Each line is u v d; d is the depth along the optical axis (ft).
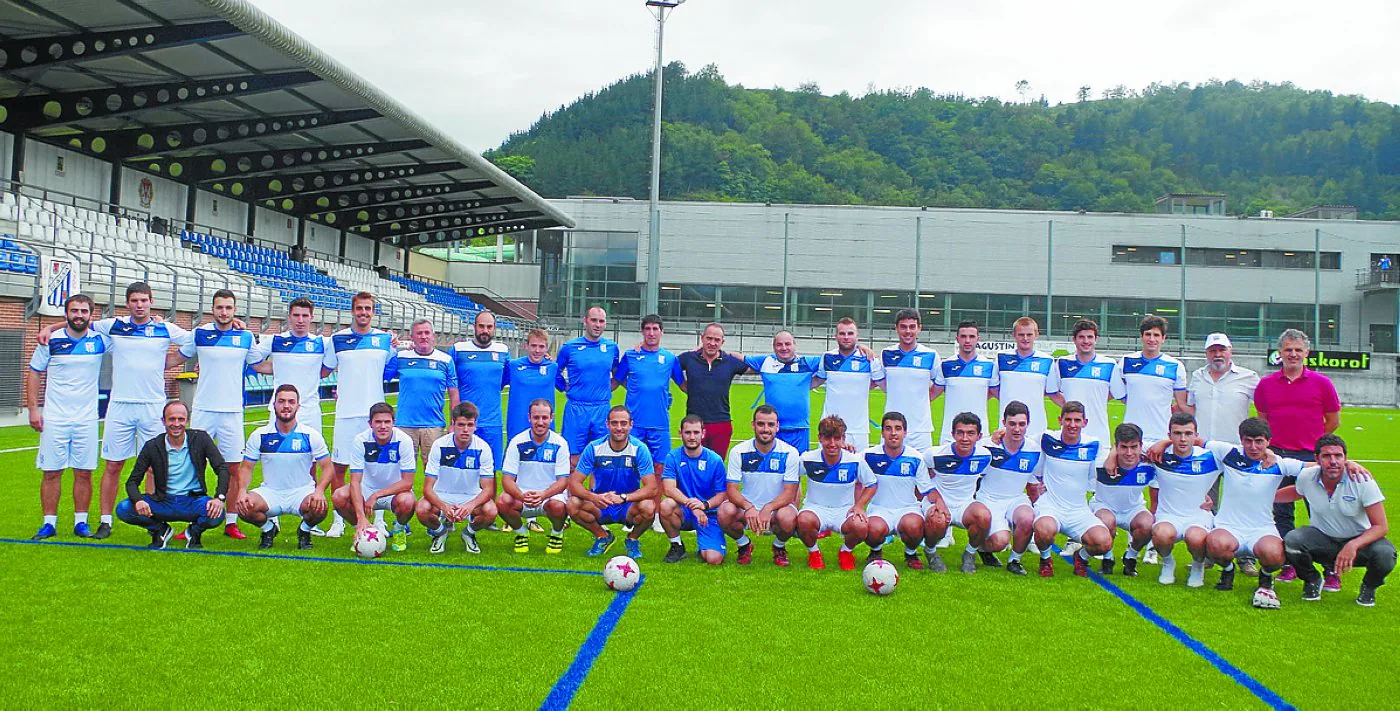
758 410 19.36
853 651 13.78
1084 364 23.35
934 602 16.79
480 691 11.86
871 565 17.33
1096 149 311.27
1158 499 20.01
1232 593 18.06
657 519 23.88
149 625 14.17
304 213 95.76
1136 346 143.74
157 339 21.11
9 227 50.08
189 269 61.26
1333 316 144.66
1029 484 20.93
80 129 66.74
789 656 13.48
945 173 288.51
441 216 114.32
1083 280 144.15
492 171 87.56
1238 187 300.61
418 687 11.95
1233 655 13.98
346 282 97.55
